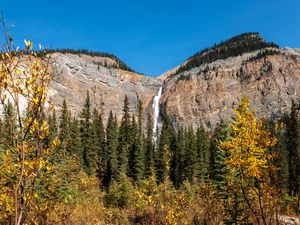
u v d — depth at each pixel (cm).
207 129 14112
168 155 1402
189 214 1400
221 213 1432
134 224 1343
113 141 6850
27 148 353
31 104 344
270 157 930
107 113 15838
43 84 346
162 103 16112
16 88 334
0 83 326
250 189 988
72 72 15650
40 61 347
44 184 400
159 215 1229
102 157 6581
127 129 7894
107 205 2156
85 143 6109
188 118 14800
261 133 950
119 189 2503
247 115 974
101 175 5594
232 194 1284
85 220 1120
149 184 1275
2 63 327
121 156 5728
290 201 1074
